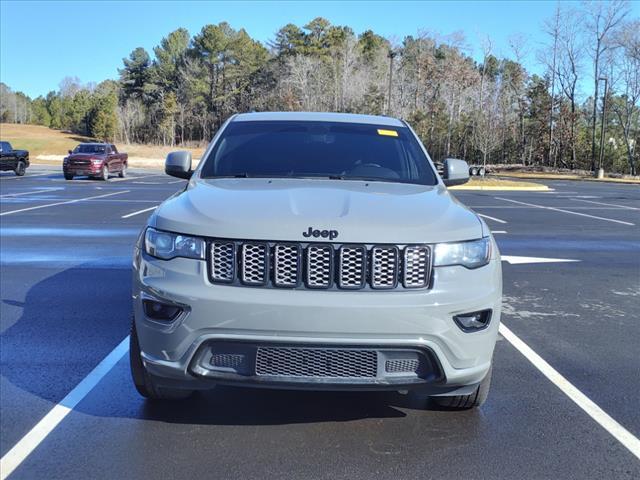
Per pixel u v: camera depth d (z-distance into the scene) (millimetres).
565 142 61062
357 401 3842
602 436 3438
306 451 3199
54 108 141250
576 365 4633
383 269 2941
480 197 23750
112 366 4402
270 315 2848
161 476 2943
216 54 100062
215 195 3434
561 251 10227
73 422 3514
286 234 2930
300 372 2924
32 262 8352
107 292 6617
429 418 3621
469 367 3047
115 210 15523
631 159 54688
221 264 2967
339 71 78750
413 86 74438
